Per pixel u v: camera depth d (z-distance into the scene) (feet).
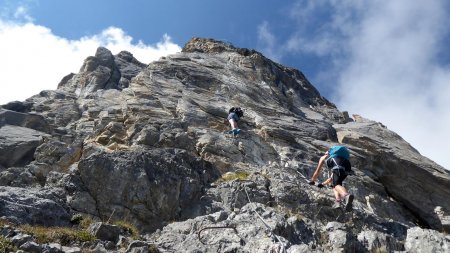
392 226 48.06
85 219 38.58
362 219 47.88
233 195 47.55
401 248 40.29
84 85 95.55
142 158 47.21
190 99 76.69
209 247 34.35
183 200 46.21
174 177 47.01
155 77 83.82
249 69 102.27
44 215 36.17
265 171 56.44
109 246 31.14
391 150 76.69
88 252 29.32
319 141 75.77
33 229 31.60
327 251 37.81
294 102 103.04
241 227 37.63
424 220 70.38
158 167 47.14
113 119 66.49
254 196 47.88
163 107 71.87
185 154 52.06
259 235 36.09
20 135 58.44
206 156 58.49
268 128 70.28
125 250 30.94
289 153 65.00
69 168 50.80
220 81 88.63
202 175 51.31
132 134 60.44
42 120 65.67
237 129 64.28
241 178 52.90
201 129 65.57
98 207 42.65
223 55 109.91
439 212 69.72
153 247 31.32
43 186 47.83
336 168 35.99
